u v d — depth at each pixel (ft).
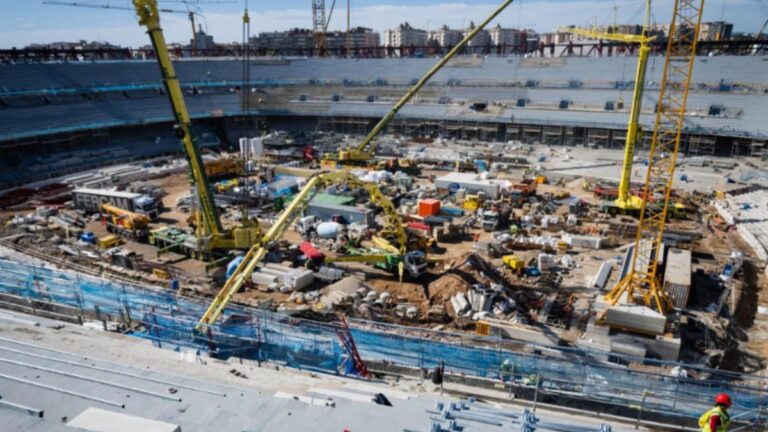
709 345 132.16
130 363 71.20
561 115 392.06
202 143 416.87
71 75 396.16
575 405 87.56
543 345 124.36
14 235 208.95
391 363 106.73
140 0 159.33
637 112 229.25
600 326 135.85
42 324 78.95
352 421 43.83
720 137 346.13
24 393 48.55
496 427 44.32
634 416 84.17
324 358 101.04
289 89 485.97
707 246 202.59
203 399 48.39
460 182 271.69
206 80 476.13
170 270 179.63
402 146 396.78
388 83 485.56
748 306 156.35
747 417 83.46
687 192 271.49
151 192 278.46
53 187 284.00
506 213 233.35
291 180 288.30
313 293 159.53
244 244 190.19
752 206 238.68
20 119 336.70
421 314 148.87
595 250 198.08
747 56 397.19
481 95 439.63
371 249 185.16
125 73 427.74
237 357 101.60
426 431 42.32
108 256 190.39
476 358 109.29
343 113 448.24
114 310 129.08
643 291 143.02
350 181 157.69
